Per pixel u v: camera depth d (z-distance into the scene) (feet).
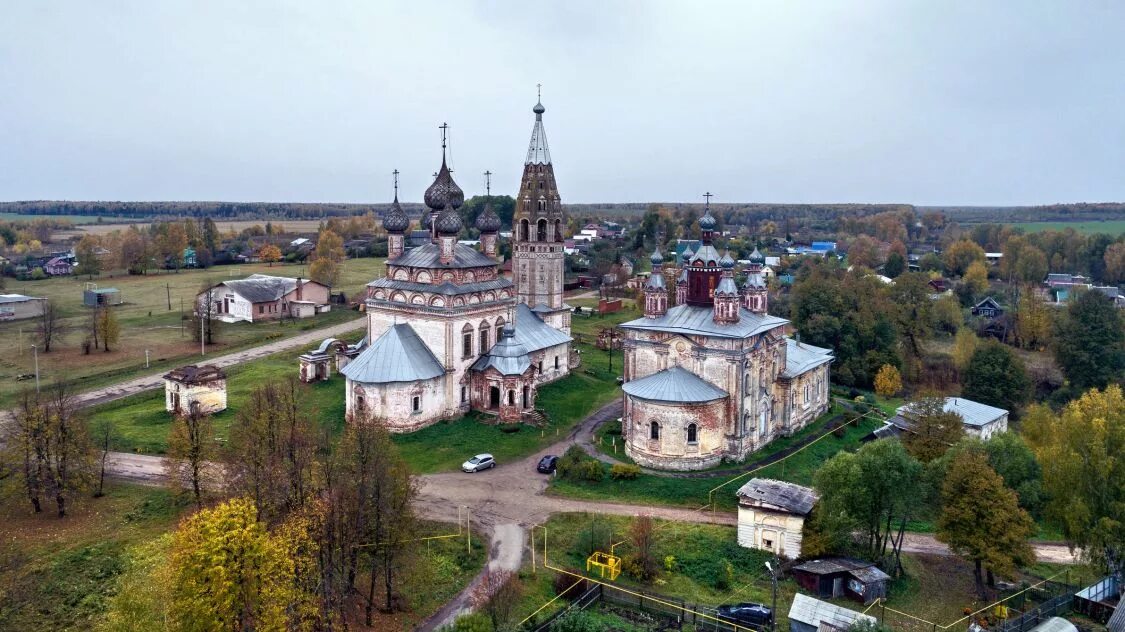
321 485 190.19
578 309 600.39
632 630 182.60
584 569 209.36
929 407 287.69
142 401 344.08
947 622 197.77
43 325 464.24
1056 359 446.19
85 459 234.17
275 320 541.34
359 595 192.65
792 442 304.09
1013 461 234.17
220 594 152.66
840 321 442.50
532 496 251.60
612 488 257.75
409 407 295.69
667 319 295.07
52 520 225.56
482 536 223.71
